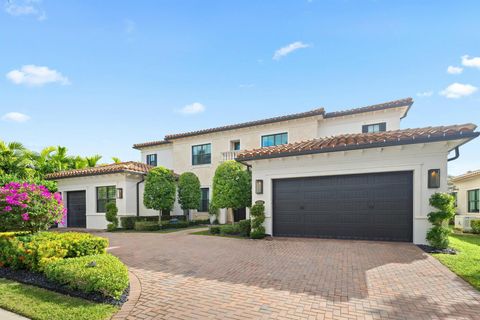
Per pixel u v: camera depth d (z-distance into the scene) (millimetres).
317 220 10766
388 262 6871
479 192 17109
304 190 11086
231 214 20031
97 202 18062
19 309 4211
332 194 10555
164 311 4199
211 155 21250
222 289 5199
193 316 4000
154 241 11531
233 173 13562
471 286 5078
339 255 7727
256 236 11148
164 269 6770
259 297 4738
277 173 11453
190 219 21000
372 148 9477
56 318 3893
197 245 10211
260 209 11320
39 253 5914
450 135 8031
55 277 5152
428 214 8695
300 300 4562
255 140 19656
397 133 9766
